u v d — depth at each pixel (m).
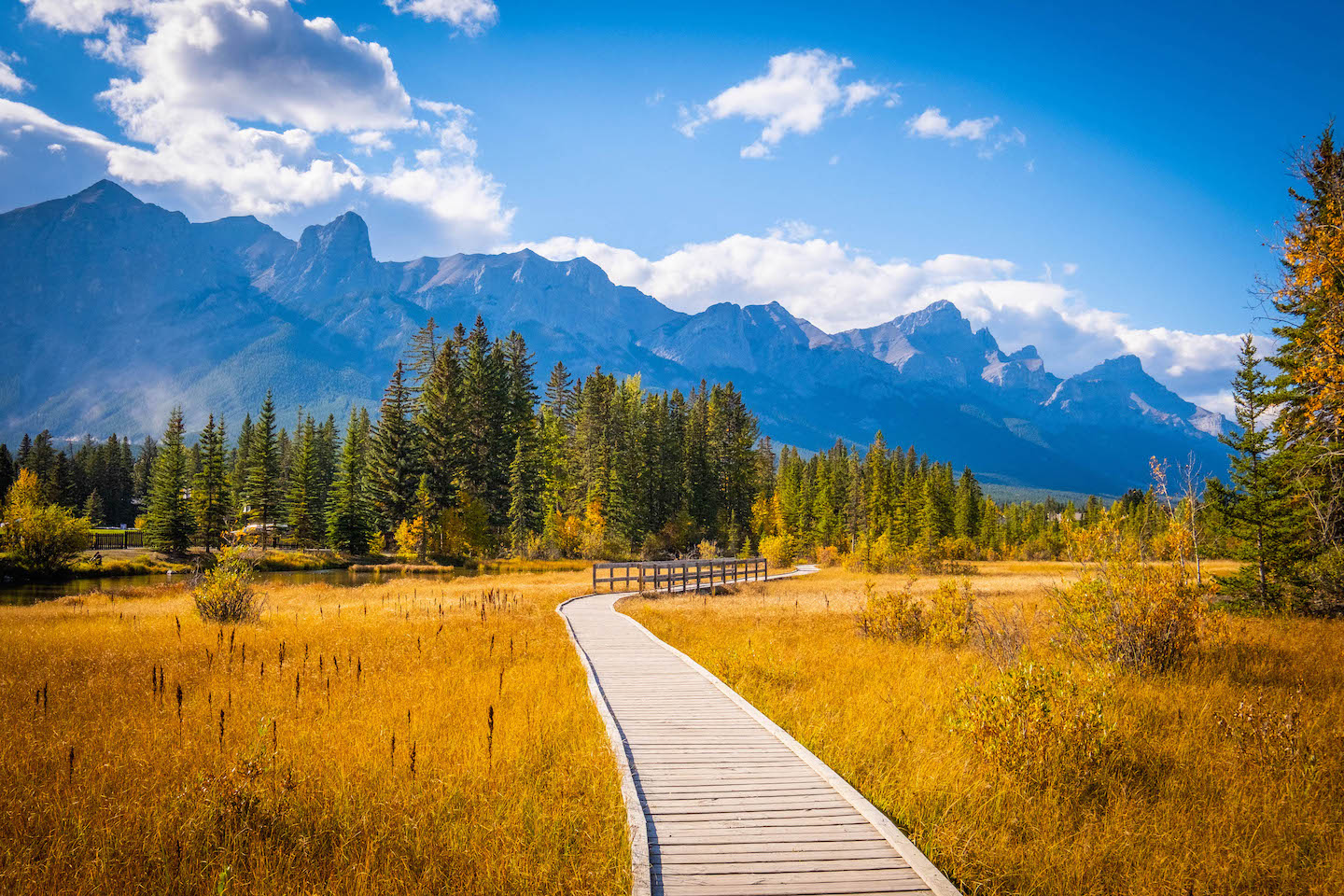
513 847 5.79
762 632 17.58
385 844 5.83
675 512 71.69
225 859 5.52
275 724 8.54
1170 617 12.41
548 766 7.63
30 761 7.23
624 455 69.56
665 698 10.89
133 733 8.21
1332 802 7.01
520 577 42.94
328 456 92.19
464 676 11.48
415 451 63.56
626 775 7.17
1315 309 14.68
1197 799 7.15
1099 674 10.30
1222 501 22.53
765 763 7.88
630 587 33.16
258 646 14.26
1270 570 21.72
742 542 79.19
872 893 5.12
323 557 57.28
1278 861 5.99
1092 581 13.05
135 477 114.44
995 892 5.41
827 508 86.44
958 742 8.37
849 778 7.54
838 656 14.30
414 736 8.20
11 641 15.01
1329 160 14.32
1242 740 8.55
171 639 15.12
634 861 5.37
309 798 6.59
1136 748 8.26
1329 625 18.08
